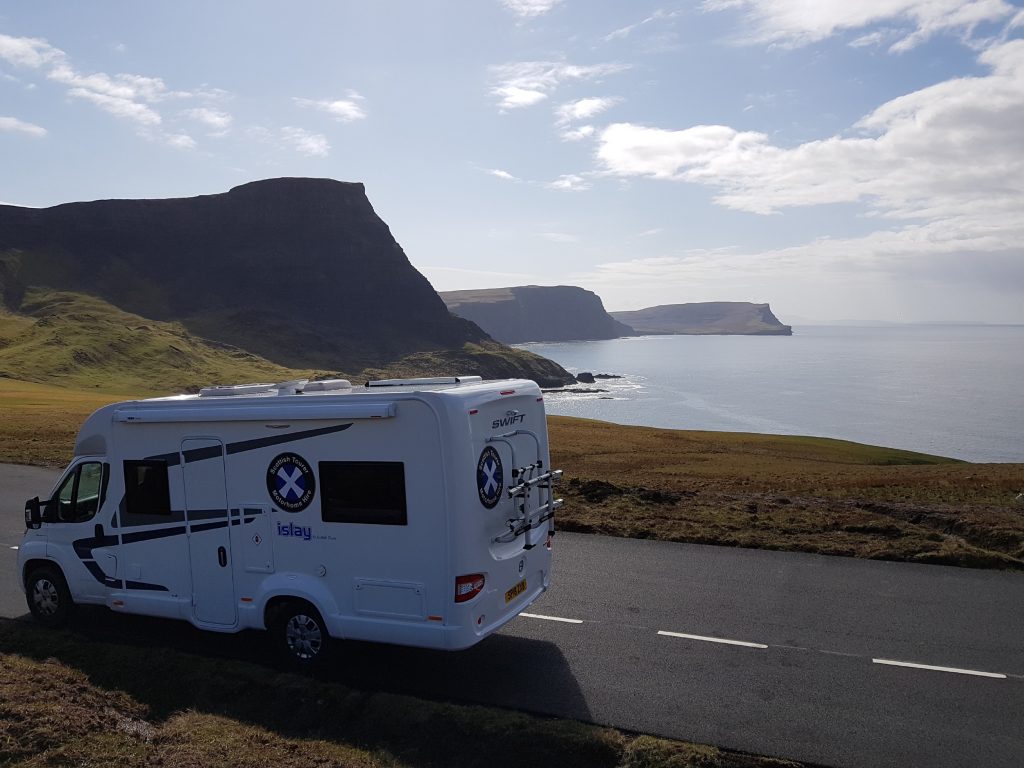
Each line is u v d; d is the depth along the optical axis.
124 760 6.25
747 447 59.88
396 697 7.59
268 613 8.73
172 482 9.17
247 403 8.66
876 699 7.69
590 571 12.18
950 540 13.16
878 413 156.62
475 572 7.88
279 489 8.52
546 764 6.64
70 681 7.97
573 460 45.47
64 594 10.12
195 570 9.09
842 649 8.95
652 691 7.98
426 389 8.30
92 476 9.82
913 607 10.28
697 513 15.83
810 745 6.82
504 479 8.55
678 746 6.66
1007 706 7.50
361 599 8.15
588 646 9.22
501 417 8.59
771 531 14.27
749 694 7.85
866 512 15.86
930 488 24.95
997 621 9.73
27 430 39.28
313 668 8.50
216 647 9.44
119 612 9.91
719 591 11.10
